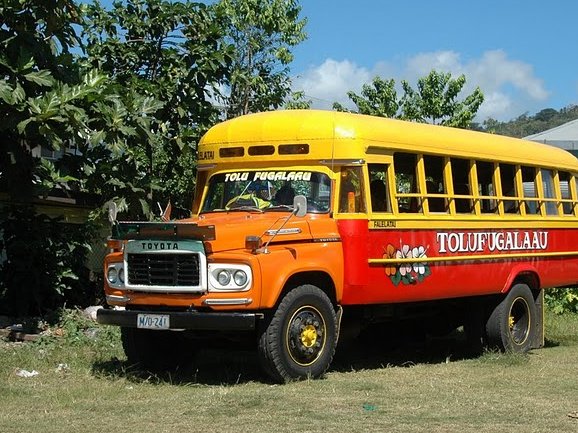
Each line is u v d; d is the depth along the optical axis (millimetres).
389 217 9797
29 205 12609
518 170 12148
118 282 9047
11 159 11492
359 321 10250
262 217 9359
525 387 9094
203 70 14219
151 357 9641
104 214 12969
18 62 10836
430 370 10281
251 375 9492
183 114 14016
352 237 9391
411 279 10055
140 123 12094
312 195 9531
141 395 8203
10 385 8586
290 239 8852
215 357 10844
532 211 12406
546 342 13508
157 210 14625
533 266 12180
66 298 13523
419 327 12398
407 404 7941
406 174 10242
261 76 19188
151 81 14164
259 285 8398
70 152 14586
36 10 11484
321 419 7199
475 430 6941
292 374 8828
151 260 8758
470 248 10992
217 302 8398
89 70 12766
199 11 14602
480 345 11891
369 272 9500
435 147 10570
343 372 9953
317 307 9023
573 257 13195
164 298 8688
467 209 11148
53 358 9938
